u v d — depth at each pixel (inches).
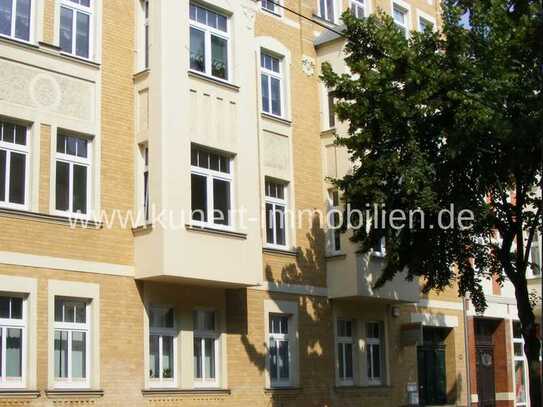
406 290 907.4
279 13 890.7
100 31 713.0
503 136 627.5
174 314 725.9
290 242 848.9
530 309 701.3
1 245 620.1
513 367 1156.5
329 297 869.8
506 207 719.1
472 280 733.3
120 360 674.8
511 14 682.2
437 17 1122.0
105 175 693.9
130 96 724.7
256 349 786.8
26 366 623.5
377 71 705.6
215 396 739.4
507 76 642.8
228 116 755.4
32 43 664.4
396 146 691.4
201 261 701.3
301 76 897.5
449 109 679.7
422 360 1002.7
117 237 691.4
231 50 780.0
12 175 645.9
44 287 639.1
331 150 894.4
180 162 703.1
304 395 826.2
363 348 902.4
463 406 1035.3
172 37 721.0
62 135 679.7
